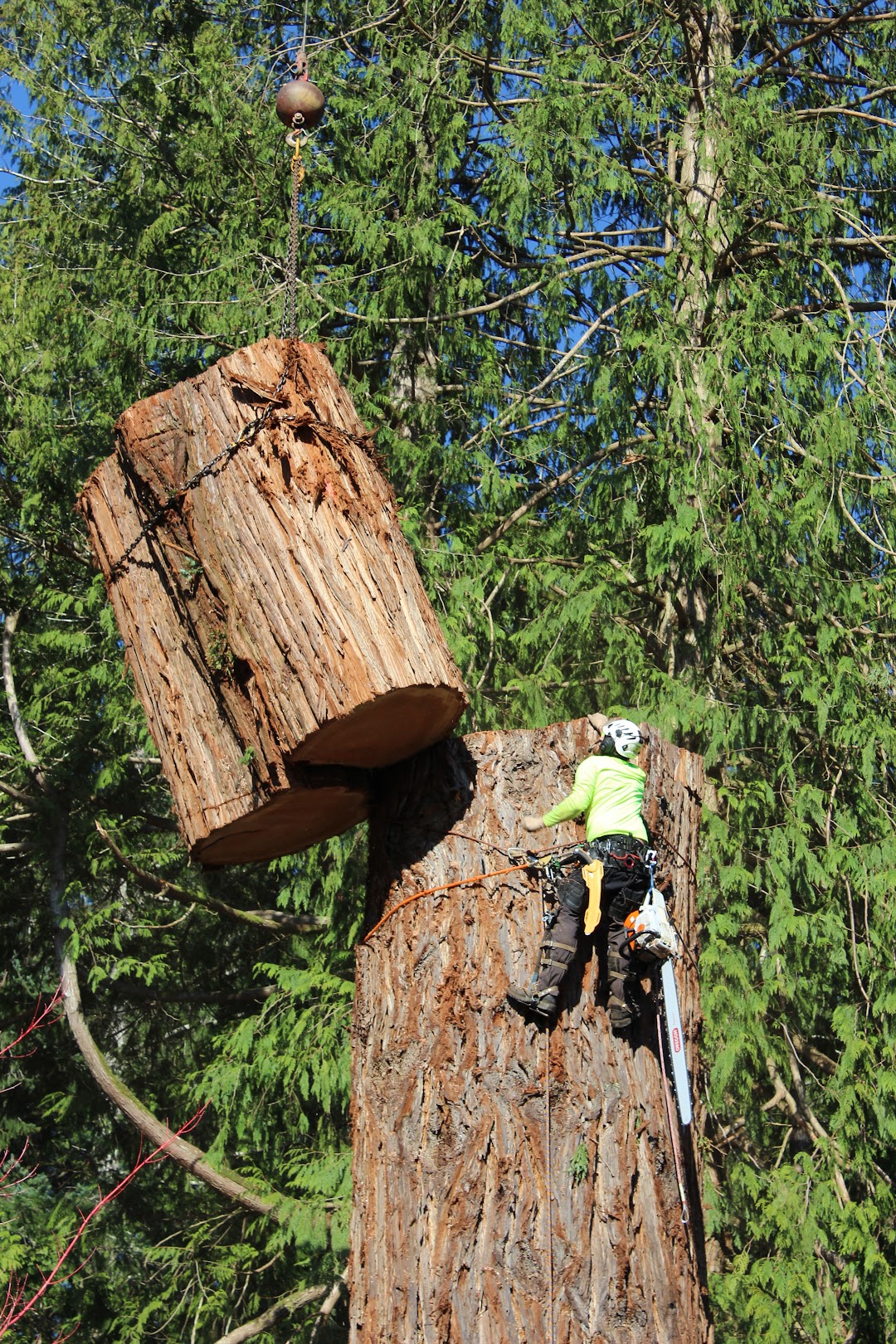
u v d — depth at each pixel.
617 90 18.75
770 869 16.58
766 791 17.05
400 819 8.63
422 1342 7.53
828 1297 16.11
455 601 17.14
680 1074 7.92
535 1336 7.45
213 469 8.58
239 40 21.83
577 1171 7.75
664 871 8.91
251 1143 20.62
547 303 18.69
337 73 20.52
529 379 19.88
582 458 18.52
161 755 9.01
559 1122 7.86
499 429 18.42
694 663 18.62
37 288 20.64
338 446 8.55
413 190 19.47
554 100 18.17
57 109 22.77
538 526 18.97
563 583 17.70
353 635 8.08
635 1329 7.53
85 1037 20.00
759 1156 18.34
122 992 22.78
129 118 22.33
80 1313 20.83
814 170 19.22
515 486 18.50
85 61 23.09
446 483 18.78
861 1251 16.31
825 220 18.23
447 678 8.16
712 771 17.75
